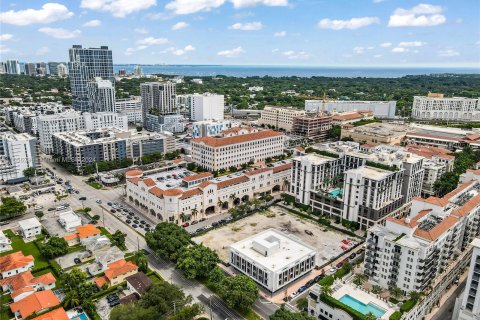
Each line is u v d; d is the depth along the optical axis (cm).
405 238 15825
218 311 15225
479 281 12888
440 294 16450
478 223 19550
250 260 17275
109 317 13562
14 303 14775
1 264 17500
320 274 18000
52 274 17450
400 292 15000
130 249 19875
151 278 17275
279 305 15750
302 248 18400
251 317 14912
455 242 17688
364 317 13050
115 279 16550
